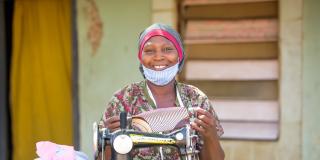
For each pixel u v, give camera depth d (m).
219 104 4.62
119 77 4.84
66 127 5.52
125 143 1.98
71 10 5.00
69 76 5.46
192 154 2.06
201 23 4.64
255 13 4.53
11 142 5.61
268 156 4.48
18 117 5.55
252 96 4.58
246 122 4.57
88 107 4.93
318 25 4.32
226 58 4.62
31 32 5.47
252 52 4.56
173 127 2.05
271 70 4.52
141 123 2.04
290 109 4.41
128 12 4.77
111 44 4.84
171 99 2.22
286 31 4.38
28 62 5.51
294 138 4.42
